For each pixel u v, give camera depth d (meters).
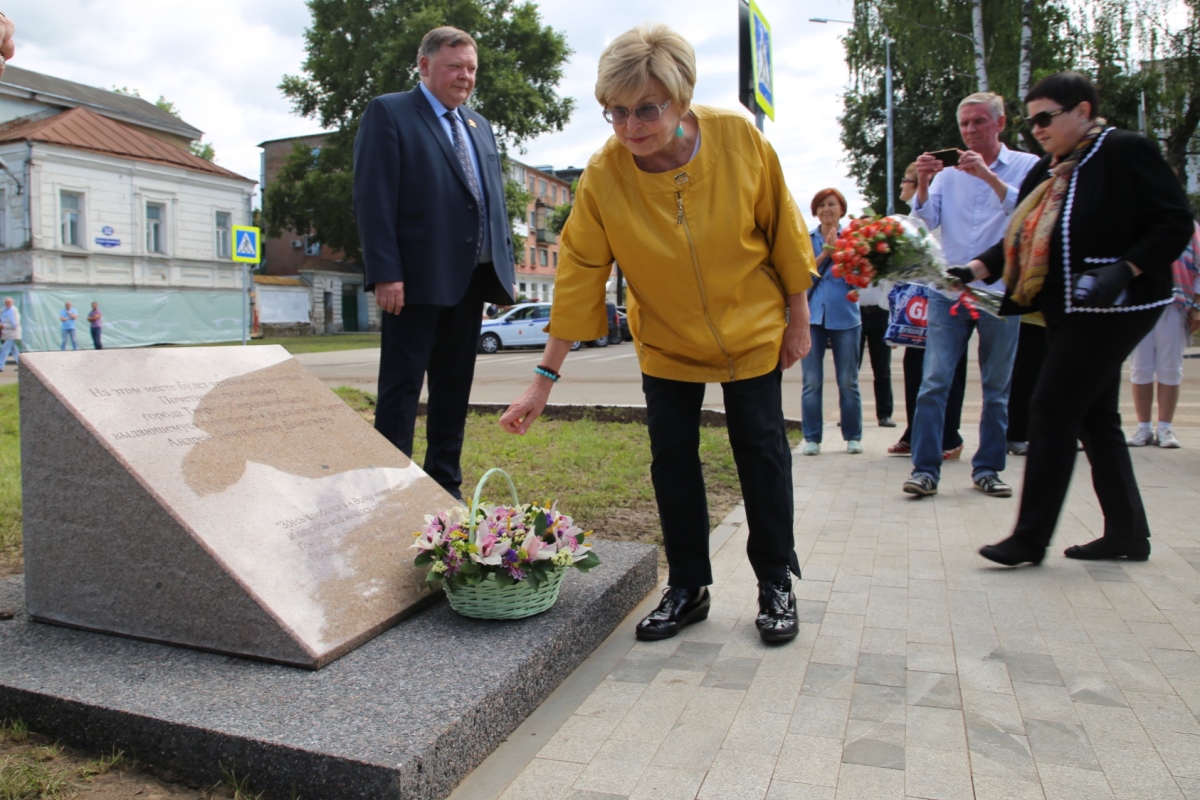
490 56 33.00
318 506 2.77
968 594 3.25
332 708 2.05
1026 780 1.96
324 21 35.50
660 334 2.85
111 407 2.60
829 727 2.23
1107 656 2.64
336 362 20.97
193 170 31.39
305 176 37.28
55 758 2.05
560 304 2.85
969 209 5.08
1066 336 3.39
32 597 2.63
